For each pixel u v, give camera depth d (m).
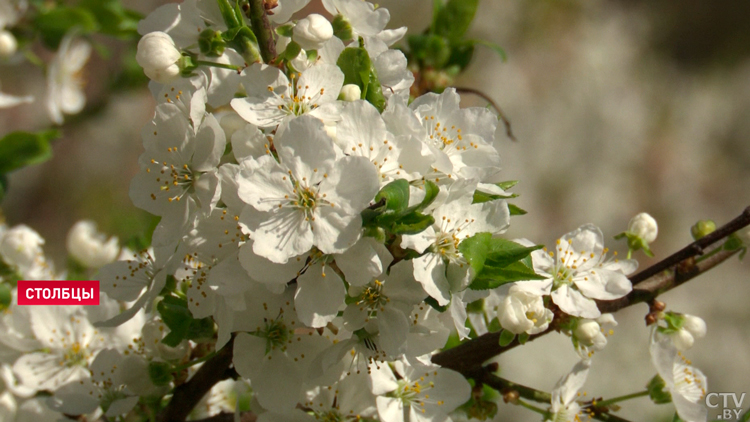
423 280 0.32
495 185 0.33
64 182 0.91
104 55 0.50
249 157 0.32
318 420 0.35
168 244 0.33
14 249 0.41
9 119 0.91
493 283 0.32
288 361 0.34
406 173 0.32
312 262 0.32
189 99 0.33
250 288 0.33
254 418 0.37
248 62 0.33
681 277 0.36
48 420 0.39
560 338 0.79
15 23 0.48
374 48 0.34
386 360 0.33
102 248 0.44
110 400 0.37
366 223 0.31
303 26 0.33
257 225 0.31
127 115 0.92
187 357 0.36
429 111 0.34
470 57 0.44
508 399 0.36
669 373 0.36
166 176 0.33
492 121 0.34
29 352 0.39
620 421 0.36
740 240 0.36
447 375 0.35
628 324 0.88
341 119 0.32
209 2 0.34
